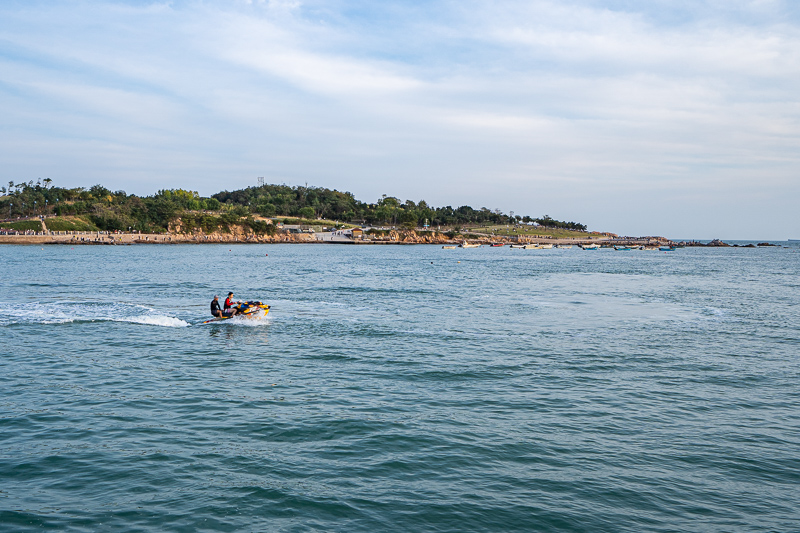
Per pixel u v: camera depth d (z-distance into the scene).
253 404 18.28
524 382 21.41
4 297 46.25
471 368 23.55
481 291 56.50
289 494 12.09
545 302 47.41
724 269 104.50
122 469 13.20
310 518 11.14
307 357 25.42
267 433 15.67
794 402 19.19
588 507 11.77
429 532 10.68
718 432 16.23
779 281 74.12
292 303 44.72
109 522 10.83
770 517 11.48
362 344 28.45
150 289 54.28
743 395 19.95
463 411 17.86
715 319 38.19
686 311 42.31
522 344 28.83
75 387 20.00
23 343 27.48
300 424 16.41
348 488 12.44
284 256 140.75
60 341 28.17
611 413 17.81
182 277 69.69
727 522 11.26
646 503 11.98
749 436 15.95
